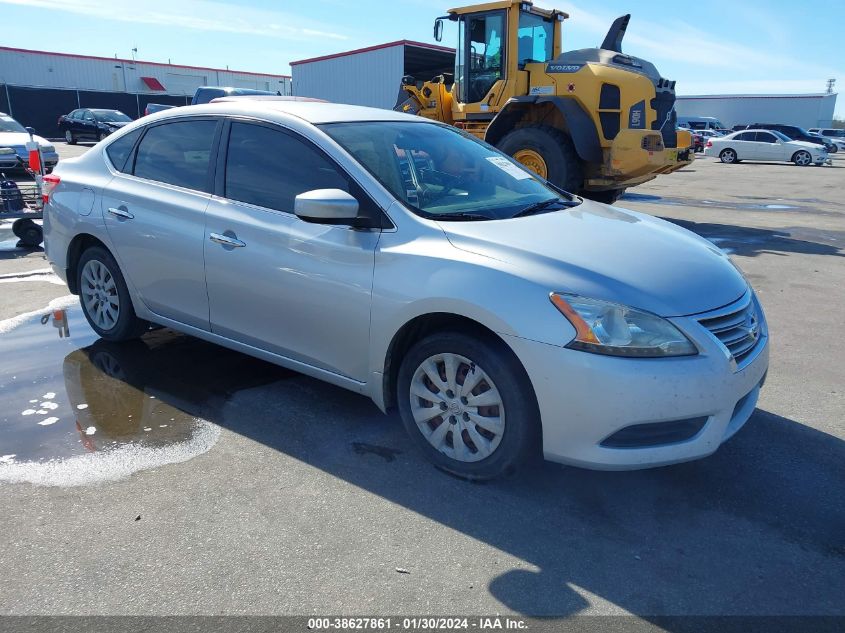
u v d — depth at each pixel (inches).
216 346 192.1
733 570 101.4
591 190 434.9
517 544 106.9
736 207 529.7
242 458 131.8
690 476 127.6
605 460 109.4
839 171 985.5
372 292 127.2
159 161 170.7
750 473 128.9
